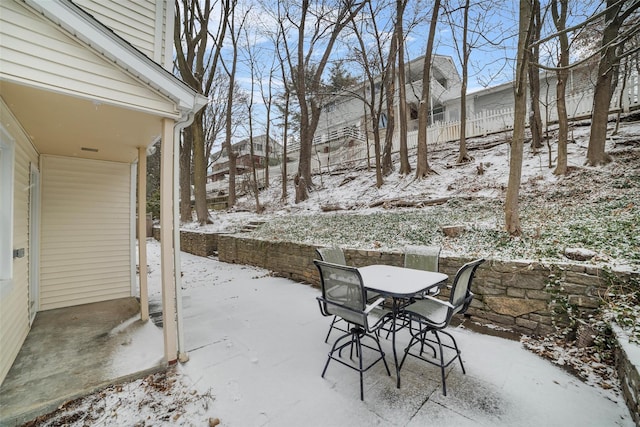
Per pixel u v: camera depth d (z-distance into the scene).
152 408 2.11
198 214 11.23
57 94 2.21
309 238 6.24
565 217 4.56
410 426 1.87
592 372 2.33
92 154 4.29
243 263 7.62
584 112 8.70
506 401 2.06
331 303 2.45
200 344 3.04
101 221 4.70
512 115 9.89
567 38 6.17
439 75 16.72
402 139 9.63
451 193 7.43
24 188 3.30
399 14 8.99
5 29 1.96
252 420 1.96
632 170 5.57
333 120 18.97
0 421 1.96
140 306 4.08
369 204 8.45
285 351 2.88
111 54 2.32
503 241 3.97
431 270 3.21
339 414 2.00
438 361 2.61
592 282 2.69
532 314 3.02
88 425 1.97
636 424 1.74
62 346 3.03
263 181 15.87
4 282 2.48
